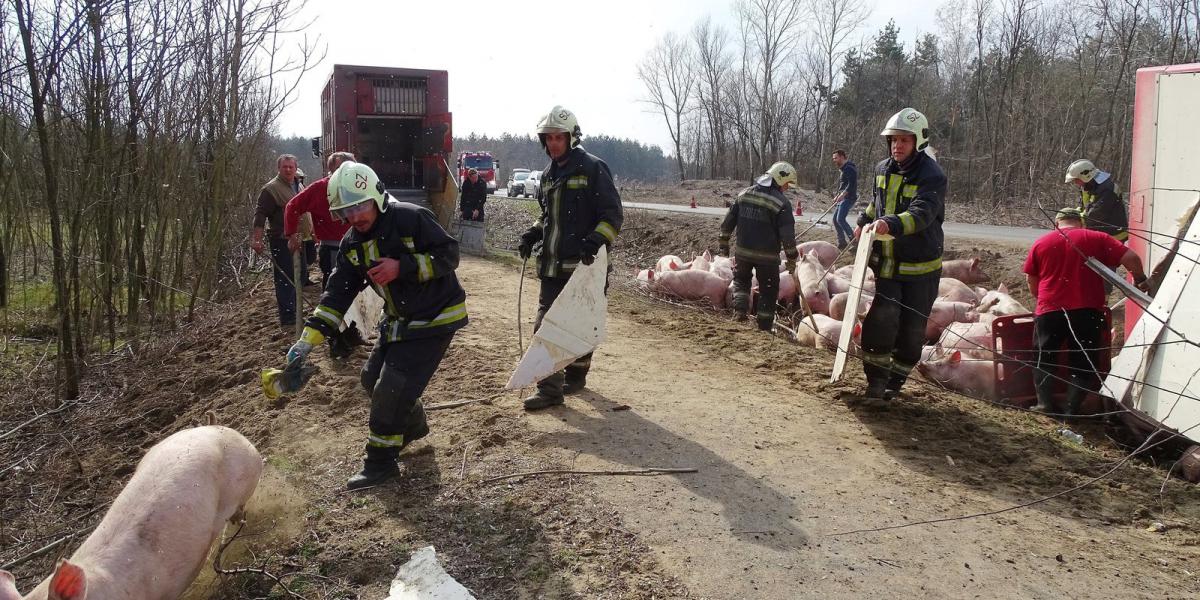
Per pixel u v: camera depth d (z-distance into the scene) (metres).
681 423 5.45
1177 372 5.47
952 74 43.44
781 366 7.09
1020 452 5.22
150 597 3.15
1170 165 6.84
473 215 18.06
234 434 3.79
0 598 2.71
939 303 8.59
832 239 15.96
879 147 42.94
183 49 8.67
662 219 20.14
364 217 4.14
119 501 3.29
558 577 3.58
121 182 8.45
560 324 5.27
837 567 3.64
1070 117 30.78
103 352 8.81
